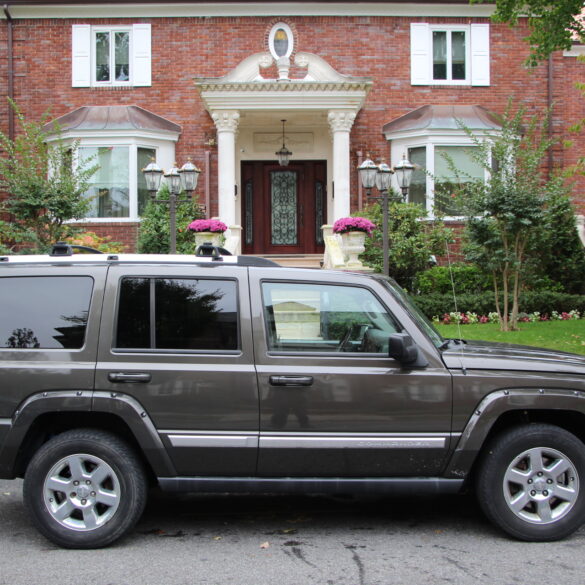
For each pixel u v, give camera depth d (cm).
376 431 414
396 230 1491
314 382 414
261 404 412
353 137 1720
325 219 1803
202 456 413
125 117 1644
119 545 419
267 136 1773
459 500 512
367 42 1717
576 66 1770
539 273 1473
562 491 418
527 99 1739
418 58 1719
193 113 1709
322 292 436
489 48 1728
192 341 423
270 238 1809
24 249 1277
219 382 413
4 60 1708
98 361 417
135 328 424
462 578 368
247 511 489
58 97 1706
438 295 1402
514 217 1171
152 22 1706
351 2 1691
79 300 430
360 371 417
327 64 1579
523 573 374
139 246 1521
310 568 382
